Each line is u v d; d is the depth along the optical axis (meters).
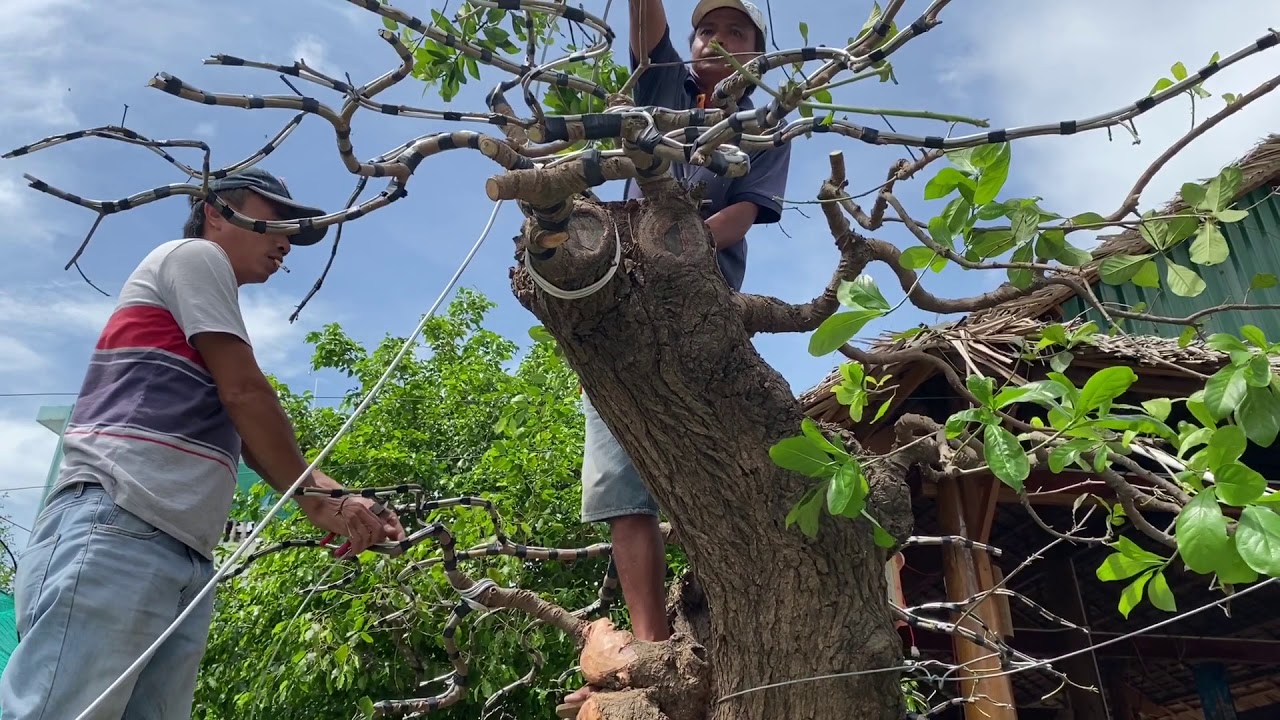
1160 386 4.16
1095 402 1.55
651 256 1.87
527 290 1.86
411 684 6.02
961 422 1.61
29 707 1.56
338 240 1.82
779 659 1.92
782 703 1.91
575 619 2.58
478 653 5.73
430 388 10.82
